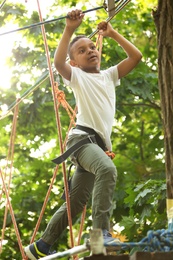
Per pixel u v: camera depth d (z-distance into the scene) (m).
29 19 15.29
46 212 15.02
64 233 14.05
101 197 6.09
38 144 15.87
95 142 6.51
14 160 15.90
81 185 6.71
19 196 15.12
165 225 11.02
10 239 15.00
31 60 15.30
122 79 14.53
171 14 6.04
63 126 15.52
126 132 15.69
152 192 10.76
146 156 15.06
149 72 15.23
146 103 15.28
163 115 5.91
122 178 13.44
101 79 6.76
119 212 12.62
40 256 6.75
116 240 5.93
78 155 6.45
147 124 15.93
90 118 6.55
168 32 6.02
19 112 15.40
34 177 15.59
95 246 4.49
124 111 14.89
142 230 11.34
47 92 15.04
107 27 7.00
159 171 14.02
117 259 4.54
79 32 15.12
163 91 5.95
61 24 15.23
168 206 5.68
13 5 15.33
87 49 6.78
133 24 15.48
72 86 6.65
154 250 4.71
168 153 5.79
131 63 6.93
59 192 15.22
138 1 15.05
